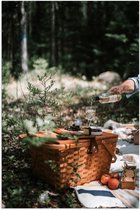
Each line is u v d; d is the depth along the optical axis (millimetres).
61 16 16359
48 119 3496
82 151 3330
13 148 4191
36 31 16531
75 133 3426
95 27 16031
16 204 3047
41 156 3387
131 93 4070
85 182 3439
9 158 3775
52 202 3127
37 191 3238
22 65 10969
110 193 3271
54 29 16047
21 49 11164
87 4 15977
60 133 3396
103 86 9000
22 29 11227
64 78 11203
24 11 11289
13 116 5398
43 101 4398
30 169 3713
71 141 3209
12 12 11406
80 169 3363
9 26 12242
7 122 4891
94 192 3248
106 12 15664
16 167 3734
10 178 3412
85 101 7285
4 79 8078
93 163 3469
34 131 3254
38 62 9469
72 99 7391
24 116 5285
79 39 16719
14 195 3104
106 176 3451
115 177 3463
